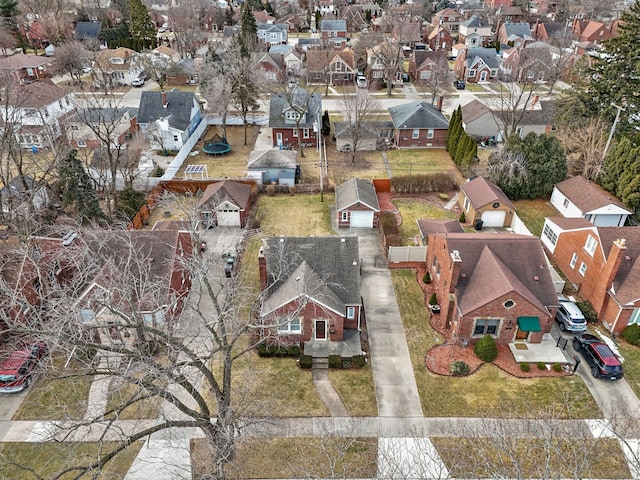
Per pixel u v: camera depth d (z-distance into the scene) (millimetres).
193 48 104562
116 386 19016
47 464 24469
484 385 28969
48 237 33375
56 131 59562
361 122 59781
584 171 52188
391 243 41500
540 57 85562
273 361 30812
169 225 40406
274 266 33000
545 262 32719
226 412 20984
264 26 116938
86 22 110250
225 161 60312
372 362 30781
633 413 26969
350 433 26094
